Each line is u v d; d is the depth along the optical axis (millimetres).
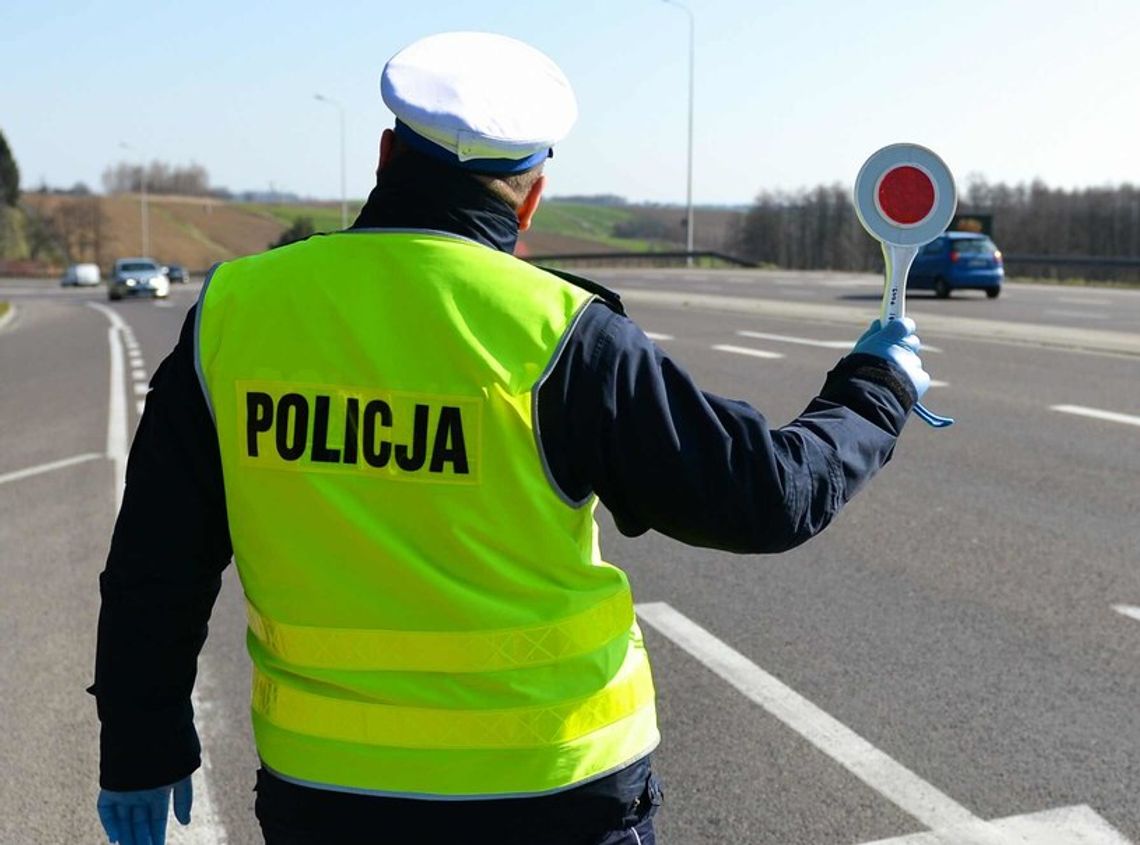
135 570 1785
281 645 1771
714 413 1714
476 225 1738
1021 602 5652
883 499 7695
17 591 6277
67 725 4535
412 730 1697
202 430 1780
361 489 1688
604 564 1811
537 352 1662
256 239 109625
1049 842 3531
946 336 16812
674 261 58562
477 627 1687
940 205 1916
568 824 1735
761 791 3863
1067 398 11172
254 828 3756
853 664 4930
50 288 61812
